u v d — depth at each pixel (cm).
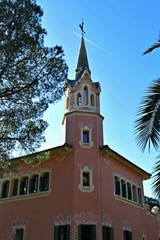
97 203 2270
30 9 1716
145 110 933
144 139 899
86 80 2842
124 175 2867
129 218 2688
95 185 2334
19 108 1723
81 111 2645
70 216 2173
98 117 2691
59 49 1805
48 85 1755
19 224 2434
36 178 2597
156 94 944
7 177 2741
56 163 2481
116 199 2559
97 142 2541
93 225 2173
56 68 1777
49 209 2319
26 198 2512
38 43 1717
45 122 1845
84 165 2384
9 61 1595
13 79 1644
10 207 2581
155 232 3191
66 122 2644
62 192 2316
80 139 2505
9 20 1638
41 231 2273
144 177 3262
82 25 3453
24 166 2673
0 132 1755
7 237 2453
